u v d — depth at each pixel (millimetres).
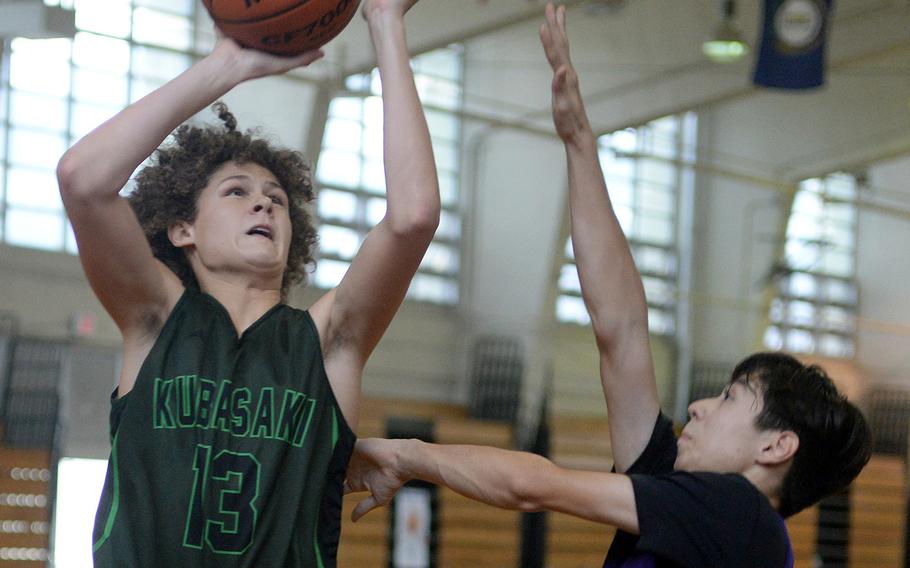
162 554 2246
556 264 17094
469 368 17203
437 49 14578
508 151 17312
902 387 21453
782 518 2719
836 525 19000
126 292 2381
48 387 13102
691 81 16453
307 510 2340
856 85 18609
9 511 12664
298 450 2355
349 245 16312
